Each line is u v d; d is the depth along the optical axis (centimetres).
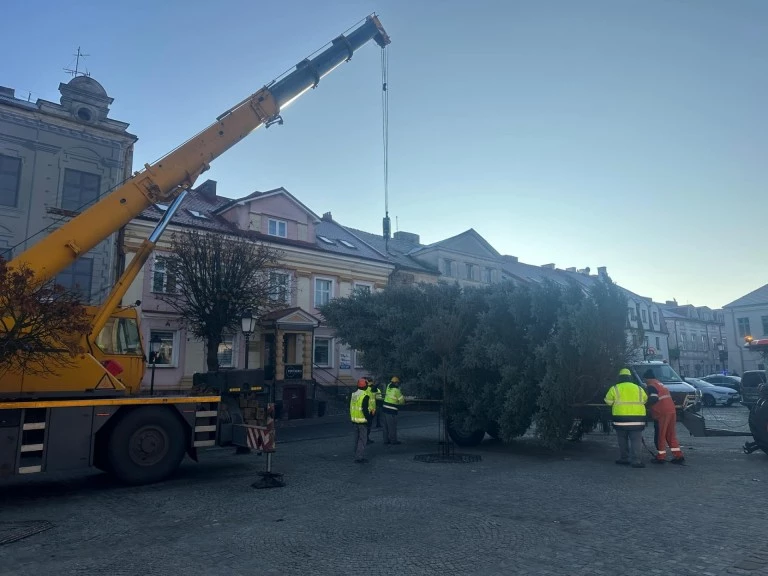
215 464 1165
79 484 957
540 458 1164
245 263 1975
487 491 825
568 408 1181
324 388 2838
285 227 2889
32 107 2134
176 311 2350
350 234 3538
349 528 634
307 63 1273
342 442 1540
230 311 1952
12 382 865
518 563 507
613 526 621
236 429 1030
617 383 1083
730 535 580
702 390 2730
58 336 818
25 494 872
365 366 1622
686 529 605
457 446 1387
